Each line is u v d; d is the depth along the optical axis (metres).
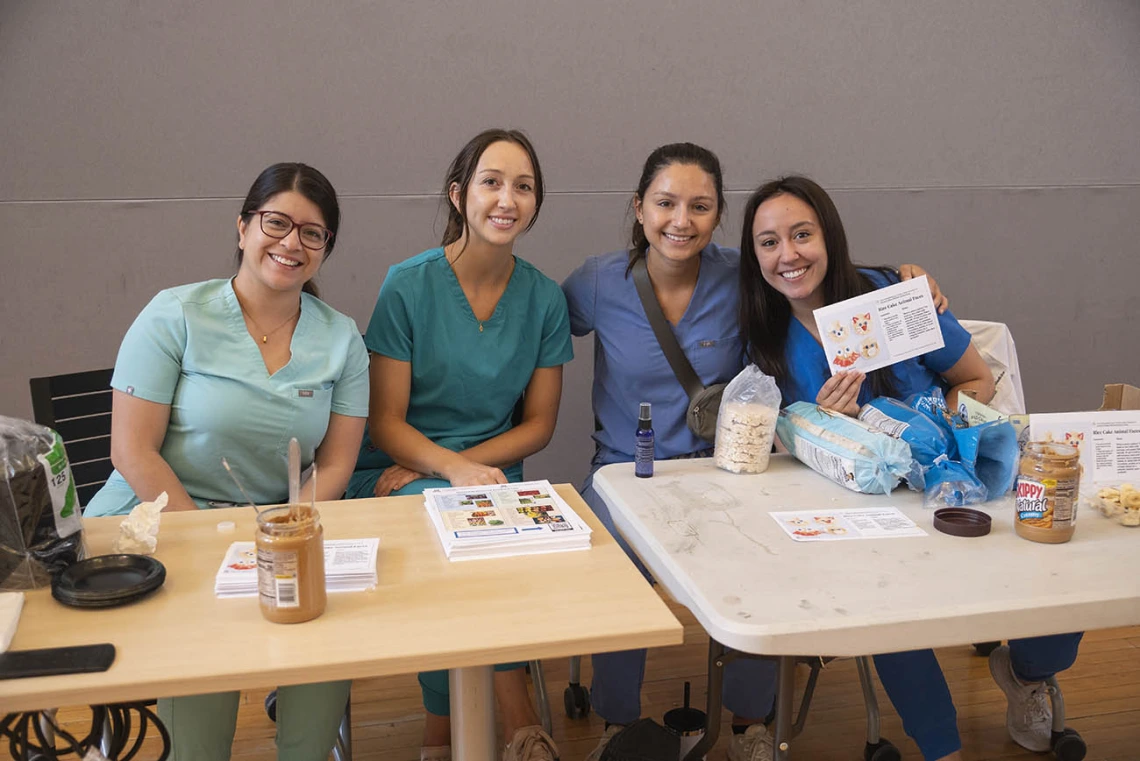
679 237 2.25
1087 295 4.09
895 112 3.73
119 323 3.24
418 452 2.24
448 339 2.34
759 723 2.28
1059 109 3.89
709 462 2.04
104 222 3.16
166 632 1.22
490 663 1.20
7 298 3.14
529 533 1.51
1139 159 4.02
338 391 2.04
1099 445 1.81
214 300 1.94
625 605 1.31
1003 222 3.94
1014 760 2.27
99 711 1.35
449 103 3.35
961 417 1.89
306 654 1.17
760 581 1.39
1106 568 1.44
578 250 3.57
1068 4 3.80
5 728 1.32
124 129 3.12
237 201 3.25
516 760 1.92
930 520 1.67
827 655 1.26
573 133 3.47
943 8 3.69
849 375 2.02
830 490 1.84
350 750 2.12
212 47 3.13
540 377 2.49
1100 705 2.49
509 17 3.34
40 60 3.02
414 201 3.39
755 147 3.64
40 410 2.15
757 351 2.29
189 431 1.95
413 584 1.38
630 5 3.42
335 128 3.28
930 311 2.00
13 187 3.08
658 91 3.51
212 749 1.60
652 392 2.42
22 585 1.34
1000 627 1.30
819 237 2.13
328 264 3.37
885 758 2.21
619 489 1.84
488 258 2.31
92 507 2.00
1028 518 1.56
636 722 1.93
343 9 3.20
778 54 3.58
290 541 1.22
